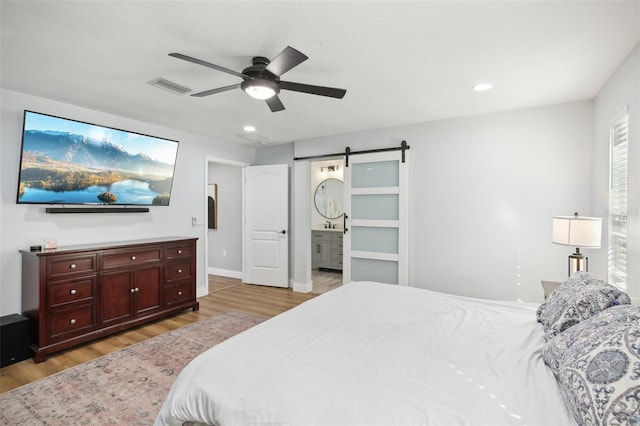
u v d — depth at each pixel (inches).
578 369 42.3
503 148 139.9
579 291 64.4
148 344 121.0
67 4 66.0
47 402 84.9
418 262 159.9
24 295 115.7
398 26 74.3
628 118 87.4
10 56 89.1
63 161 124.2
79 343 117.8
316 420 41.2
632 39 79.6
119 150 141.4
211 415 48.7
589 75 101.6
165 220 168.1
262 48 84.5
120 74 100.8
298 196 203.3
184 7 67.3
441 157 153.3
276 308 167.5
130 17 70.9
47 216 125.0
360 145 175.8
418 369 52.5
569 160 128.3
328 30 76.0
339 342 63.0
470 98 123.0
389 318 77.3
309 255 203.5
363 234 176.7
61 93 117.7
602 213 112.3
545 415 40.8
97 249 122.6
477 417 40.4
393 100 125.0
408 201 161.6
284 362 54.8
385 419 40.5
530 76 102.3
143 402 85.1
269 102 98.7
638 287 80.7
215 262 251.4
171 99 123.5
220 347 61.8
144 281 139.2
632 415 33.2
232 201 240.8
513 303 90.3
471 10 68.1
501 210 140.8
